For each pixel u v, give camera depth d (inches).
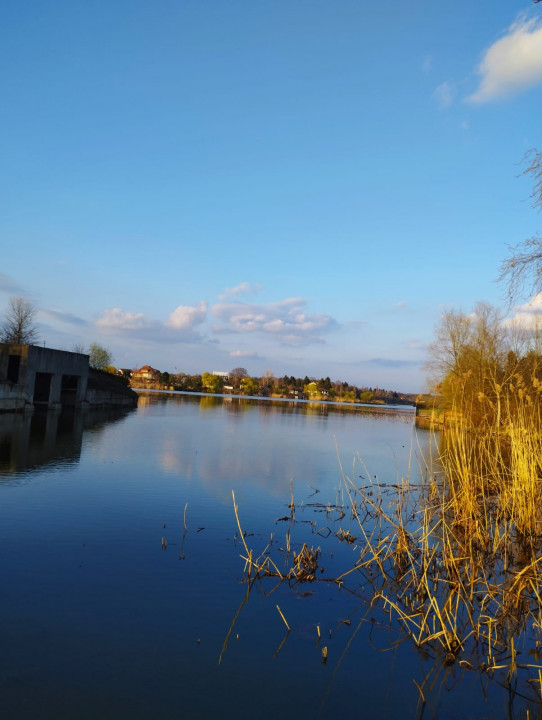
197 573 320.8
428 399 2018.9
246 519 464.4
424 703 198.1
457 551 374.0
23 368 1429.6
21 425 1101.7
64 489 533.3
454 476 532.1
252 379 7657.5
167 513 464.1
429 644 247.0
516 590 299.0
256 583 311.6
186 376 7682.1
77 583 292.8
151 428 1289.4
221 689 199.2
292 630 252.7
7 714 174.9
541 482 411.2
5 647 219.0
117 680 200.2
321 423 1958.7
